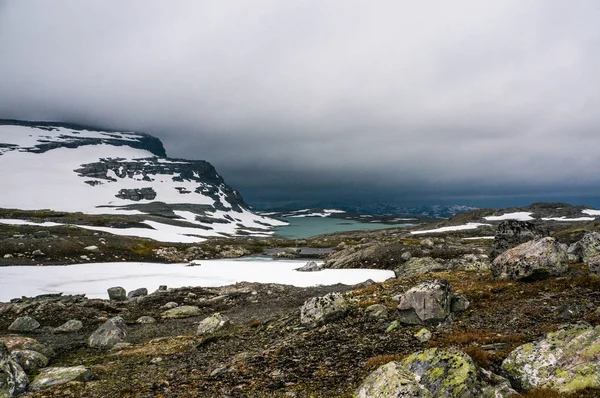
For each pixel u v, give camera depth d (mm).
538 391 11961
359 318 28172
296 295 61000
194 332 38625
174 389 17141
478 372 12602
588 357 12750
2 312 47312
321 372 17500
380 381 12359
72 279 80875
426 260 70875
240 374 18375
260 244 185375
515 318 22344
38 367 25141
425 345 19859
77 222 193000
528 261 32250
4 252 105000
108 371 23078
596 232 40469
